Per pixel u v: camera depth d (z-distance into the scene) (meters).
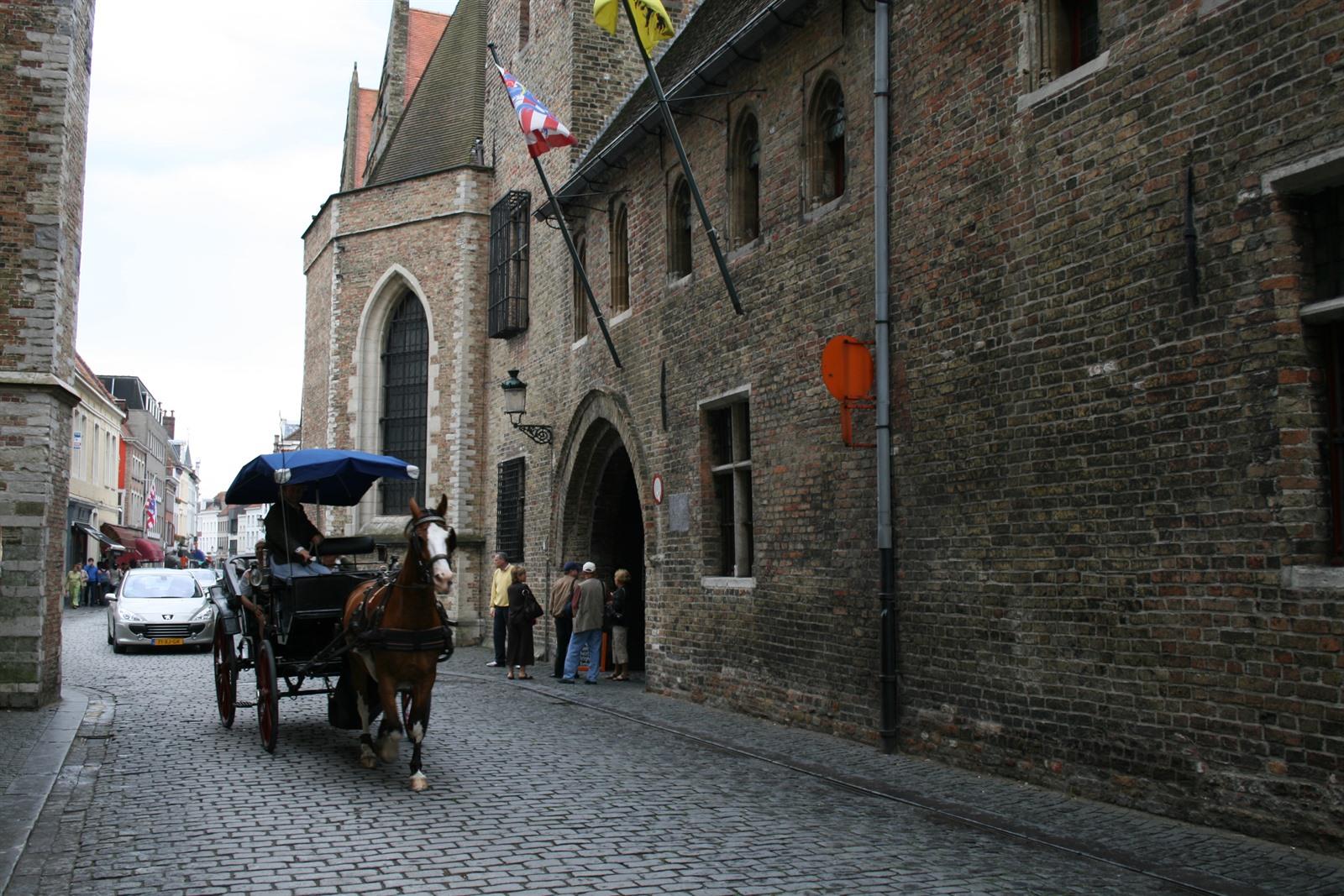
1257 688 7.15
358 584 10.54
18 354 13.01
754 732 11.88
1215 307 7.53
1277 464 7.08
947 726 9.92
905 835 7.38
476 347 25.22
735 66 13.88
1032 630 9.00
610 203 18.03
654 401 16.14
